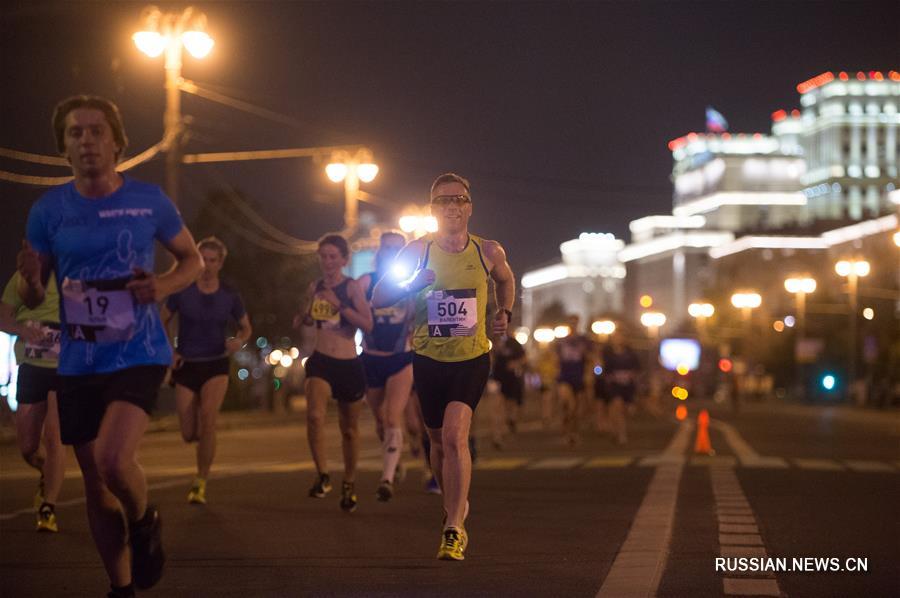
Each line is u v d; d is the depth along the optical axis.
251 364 77.00
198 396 16.52
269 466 23.12
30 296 8.53
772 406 100.00
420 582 10.08
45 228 8.37
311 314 15.91
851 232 177.12
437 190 11.41
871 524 13.84
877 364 106.94
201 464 16.33
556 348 32.41
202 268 8.64
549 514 14.91
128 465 8.05
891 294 108.81
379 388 16.78
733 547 11.96
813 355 120.81
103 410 8.41
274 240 73.69
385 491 16.03
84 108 8.29
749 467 22.80
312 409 16.06
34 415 13.66
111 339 8.23
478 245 11.44
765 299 189.50
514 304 11.74
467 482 11.05
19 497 17.38
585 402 38.44
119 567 8.60
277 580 10.21
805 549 11.85
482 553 11.69
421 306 11.44
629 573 10.46
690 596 9.40
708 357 146.75
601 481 19.62
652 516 14.58
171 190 39.47
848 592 9.62
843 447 30.61
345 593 9.60
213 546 12.20
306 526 13.79
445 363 11.30
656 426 47.09
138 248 8.35
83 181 8.38
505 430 40.81
